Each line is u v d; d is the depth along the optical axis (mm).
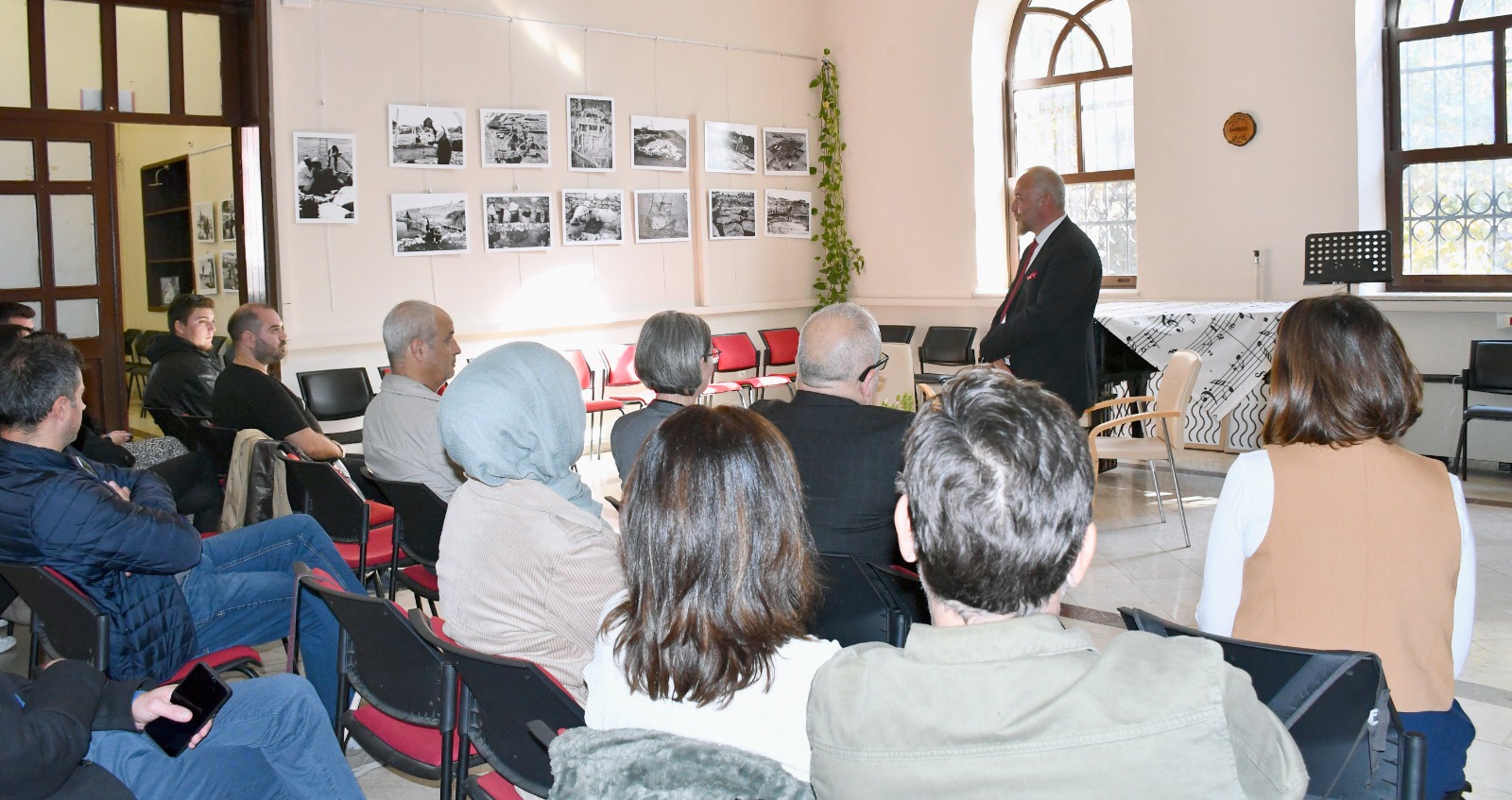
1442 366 6367
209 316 4910
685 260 8734
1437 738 1690
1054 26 8508
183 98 6266
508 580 1863
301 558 3049
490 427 1878
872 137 9367
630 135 8234
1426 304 6297
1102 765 925
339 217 6781
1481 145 6523
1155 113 7672
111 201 6273
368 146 6883
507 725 1740
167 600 2434
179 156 7141
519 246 7637
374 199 6945
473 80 7344
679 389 2725
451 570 1937
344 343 6812
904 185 9203
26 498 2271
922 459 1039
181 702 1802
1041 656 977
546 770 1739
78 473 2357
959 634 999
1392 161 6875
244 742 1932
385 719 2113
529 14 7590
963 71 8680
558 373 1979
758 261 9250
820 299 9703
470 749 1941
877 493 2279
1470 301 6133
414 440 3414
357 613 1880
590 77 7965
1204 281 7543
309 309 6715
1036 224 4477
